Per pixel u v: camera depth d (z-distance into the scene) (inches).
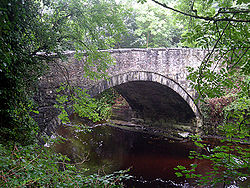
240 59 67.3
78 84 234.4
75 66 229.3
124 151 382.0
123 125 567.2
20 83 116.4
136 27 664.4
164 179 274.7
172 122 506.6
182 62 402.6
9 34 100.5
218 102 417.4
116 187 95.0
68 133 470.0
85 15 145.4
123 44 649.0
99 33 154.3
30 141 123.0
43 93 194.5
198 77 76.2
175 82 397.7
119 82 305.3
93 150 377.7
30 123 126.5
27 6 115.3
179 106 461.1
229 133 72.6
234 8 62.3
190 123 466.6
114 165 315.9
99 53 159.5
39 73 134.2
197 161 324.2
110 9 147.4
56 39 138.1
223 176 63.4
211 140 412.8
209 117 436.1
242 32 64.8
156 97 474.6
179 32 623.2
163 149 396.8
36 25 121.8
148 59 350.6
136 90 478.6
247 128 70.5
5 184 62.1
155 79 365.4
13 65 107.7
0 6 86.6
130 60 321.1
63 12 142.2
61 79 211.5
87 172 281.3
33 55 137.3
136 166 316.2
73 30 148.6
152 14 569.6
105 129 537.3
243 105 75.5
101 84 271.0
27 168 70.8
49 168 84.7
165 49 373.7
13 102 114.8
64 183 81.4
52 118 200.1
